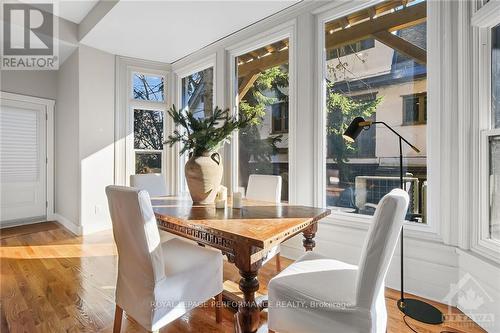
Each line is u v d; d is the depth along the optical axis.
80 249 3.18
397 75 2.35
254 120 3.45
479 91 1.81
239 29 3.38
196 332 1.66
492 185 1.74
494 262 1.66
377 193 2.45
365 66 2.54
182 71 4.41
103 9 3.11
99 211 4.02
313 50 2.79
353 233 2.47
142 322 1.34
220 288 1.69
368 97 2.52
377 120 2.46
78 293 2.13
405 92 2.30
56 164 4.73
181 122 2.12
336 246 2.58
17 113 4.33
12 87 4.26
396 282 2.21
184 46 3.89
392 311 1.89
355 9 2.54
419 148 2.22
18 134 4.36
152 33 3.49
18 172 4.37
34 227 4.20
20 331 1.65
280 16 3.00
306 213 1.77
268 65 3.31
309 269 1.45
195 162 2.06
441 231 2.03
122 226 1.36
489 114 1.78
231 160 3.67
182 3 2.80
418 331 1.68
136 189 1.27
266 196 2.52
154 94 4.54
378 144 2.45
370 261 1.09
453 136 1.96
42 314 1.84
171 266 1.49
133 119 4.36
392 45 2.38
